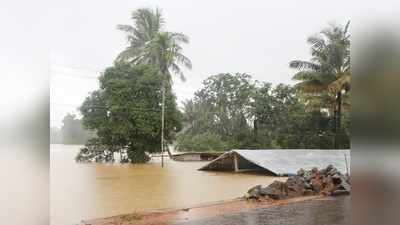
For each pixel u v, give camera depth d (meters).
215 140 10.10
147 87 8.77
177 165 8.67
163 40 10.17
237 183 7.95
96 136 7.53
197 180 7.76
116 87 8.09
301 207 6.50
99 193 6.20
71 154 6.69
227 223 5.34
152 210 6.04
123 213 5.83
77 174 6.37
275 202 6.97
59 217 5.43
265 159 9.20
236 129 10.43
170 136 9.38
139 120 8.48
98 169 7.12
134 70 8.70
